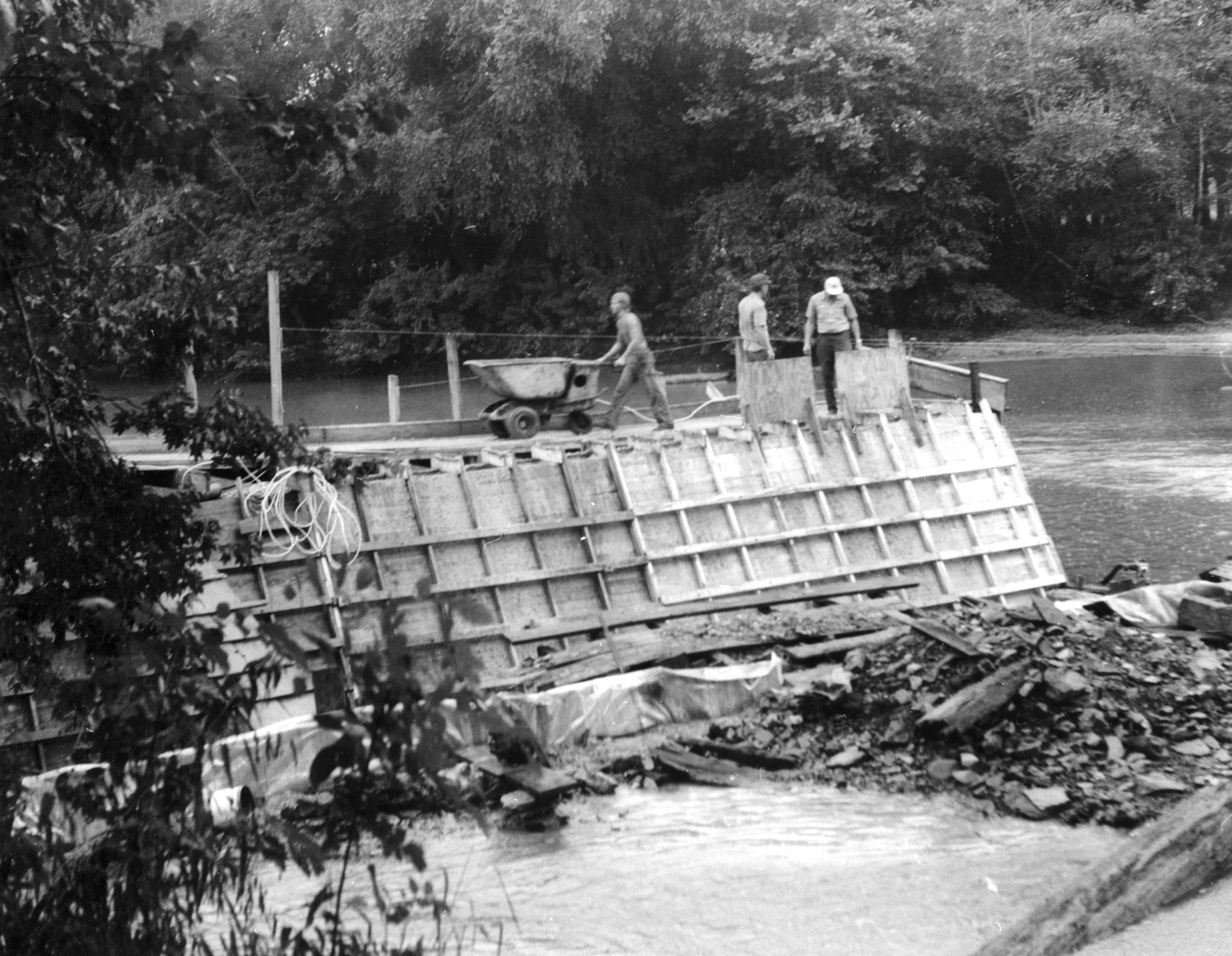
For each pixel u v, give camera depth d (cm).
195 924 412
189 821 371
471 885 760
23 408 534
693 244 5134
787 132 4931
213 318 586
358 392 4481
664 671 1118
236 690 357
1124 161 5475
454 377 1989
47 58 443
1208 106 5397
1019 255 6038
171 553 553
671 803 938
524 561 1541
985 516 1886
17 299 515
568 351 5225
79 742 405
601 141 4856
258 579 1338
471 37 4209
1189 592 1406
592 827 880
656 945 670
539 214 4862
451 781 309
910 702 1069
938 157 5328
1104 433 3253
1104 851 816
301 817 404
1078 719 1013
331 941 344
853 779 984
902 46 4759
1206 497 2430
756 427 1759
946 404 1919
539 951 650
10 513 512
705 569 1659
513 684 1209
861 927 691
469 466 1566
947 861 797
